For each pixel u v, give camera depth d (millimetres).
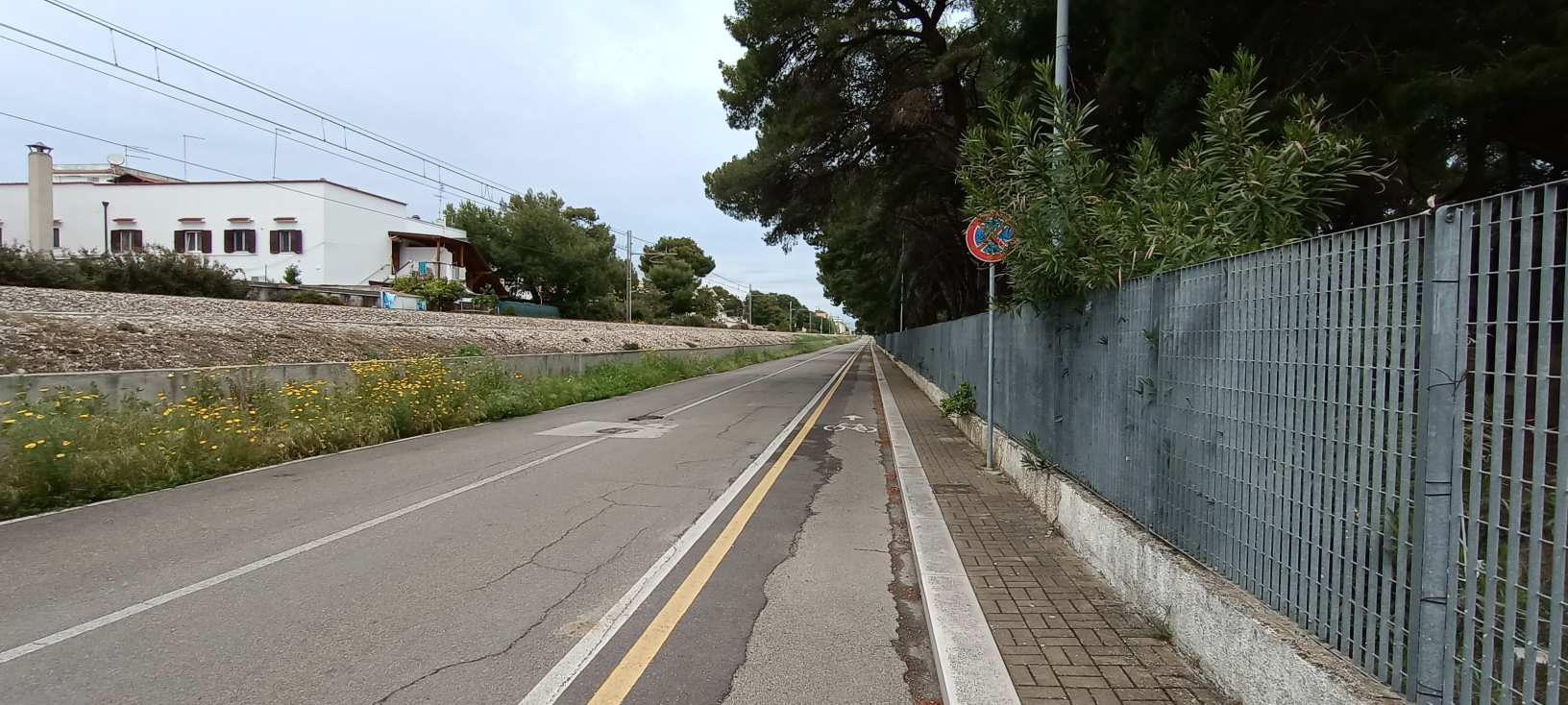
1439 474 2240
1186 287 3930
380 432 10852
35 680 3344
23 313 11523
